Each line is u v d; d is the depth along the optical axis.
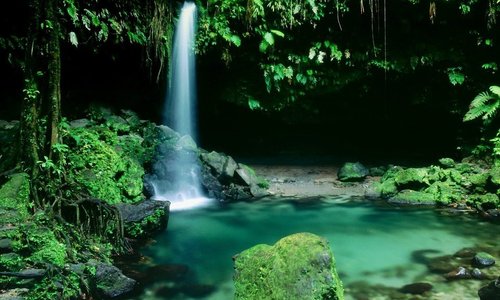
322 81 11.62
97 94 11.67
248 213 8.54
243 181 9.79
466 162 10.77
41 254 4.98
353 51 11.21
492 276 5.56
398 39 11.12
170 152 9.46
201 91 12.44
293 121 13.73
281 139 14.54
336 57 10.93
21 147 6.49
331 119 13.73
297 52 11.18
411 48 11.12
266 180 10.70
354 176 10.66
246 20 10.41
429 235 7.21
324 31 11.05
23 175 6.21
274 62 11.20
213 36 10.70
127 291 5.24
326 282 4.12
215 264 6.14
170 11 10.45
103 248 6.10
